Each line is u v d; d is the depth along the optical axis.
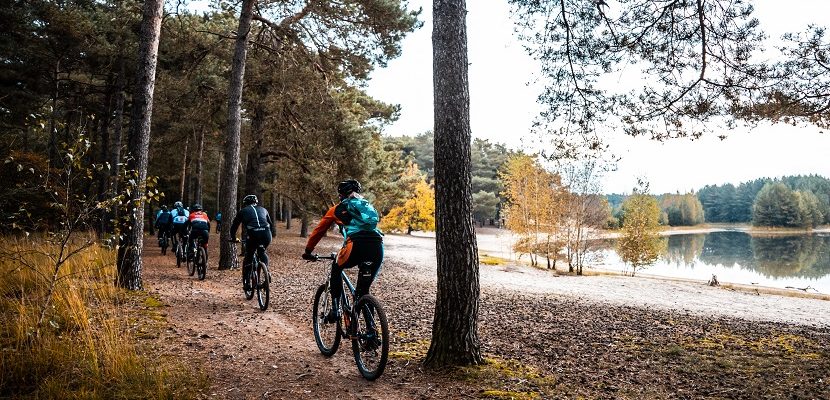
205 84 17.97
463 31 4.96
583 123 7.21
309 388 4.39
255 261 8.67
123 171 6.23
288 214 43.56
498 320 8.36
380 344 4.62
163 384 4.04
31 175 11.55
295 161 20.20
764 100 6.58
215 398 4.02
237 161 13.80
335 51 16.48
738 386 4.85
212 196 49.81
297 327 6.94
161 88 17.50
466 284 4.93
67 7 17.67
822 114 6.45
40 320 4.56
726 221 167.50
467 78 4.95
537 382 4.65
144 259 14.92
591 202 25.27
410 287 12.84
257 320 7.12
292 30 15.90
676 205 151.00
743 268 39.75
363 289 4.93
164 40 15.88
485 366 4.94
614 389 4.62
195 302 8.03
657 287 19.09
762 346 7.00
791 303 15.41
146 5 8.20
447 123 4.87
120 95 19.38
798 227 127.62
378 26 15.49
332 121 18.30
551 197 26.47
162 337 5.64
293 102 18.12
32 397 3.67
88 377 4.01
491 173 75.56
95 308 6.14
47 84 19.06
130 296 7.57
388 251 30.38
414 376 4.75
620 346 6.66
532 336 7.08
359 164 19.33
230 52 17.12
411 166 48.62
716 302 14.84
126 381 4.02
